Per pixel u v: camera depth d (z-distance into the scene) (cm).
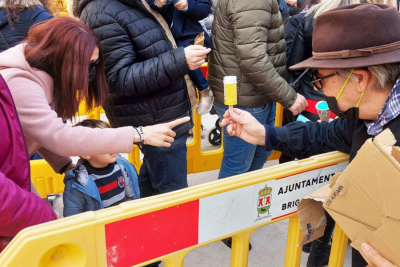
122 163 212
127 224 108
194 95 232
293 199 142
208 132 434
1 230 115
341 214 111
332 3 222
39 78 141
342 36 123
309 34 244
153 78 184
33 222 119
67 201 181
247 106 237
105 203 200
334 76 132
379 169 96
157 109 203
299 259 159
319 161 143
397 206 94
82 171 187
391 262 102
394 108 119
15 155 121
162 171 224
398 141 119
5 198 109
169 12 211
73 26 146
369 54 119
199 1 224
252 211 132
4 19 232
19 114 132
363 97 129
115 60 184
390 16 120
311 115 258
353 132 154
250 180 127
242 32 209
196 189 118
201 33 232
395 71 120
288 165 136
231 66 226
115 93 193
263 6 206
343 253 162
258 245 269
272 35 225
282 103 232
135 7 189
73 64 143
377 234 103
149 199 111
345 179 106
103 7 180
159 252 117
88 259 105
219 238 128
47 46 140
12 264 94
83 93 151
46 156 192
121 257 110
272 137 170
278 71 237
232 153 248
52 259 105
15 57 137
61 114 157
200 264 249
